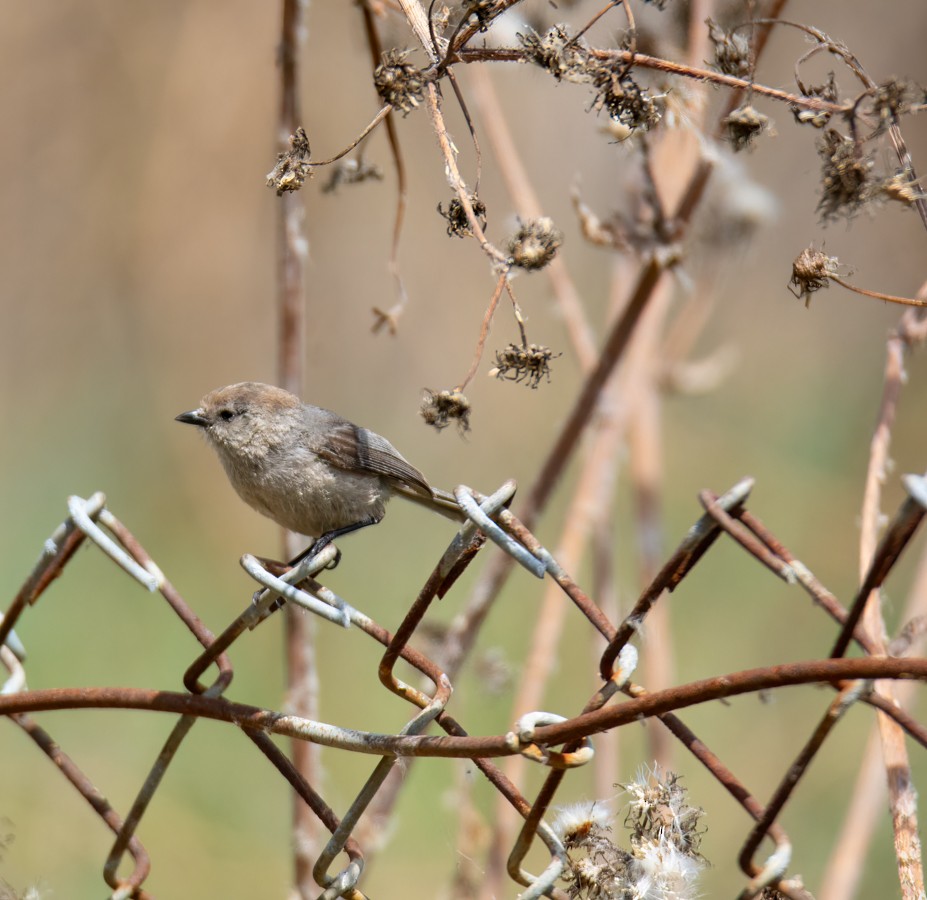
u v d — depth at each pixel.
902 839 4.02
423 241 14.97
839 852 6.31
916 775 10.34
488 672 7.98
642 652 9.13
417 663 4.21
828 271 4.10
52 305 14.88
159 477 14.34
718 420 15.74
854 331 15.70
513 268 4.29
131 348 14.87
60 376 14.84
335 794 10.55
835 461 15.15
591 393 6.89
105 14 14.63
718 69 4.84
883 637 4.27
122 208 14.79
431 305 15.08
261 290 14.78
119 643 12.13
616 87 4.43
